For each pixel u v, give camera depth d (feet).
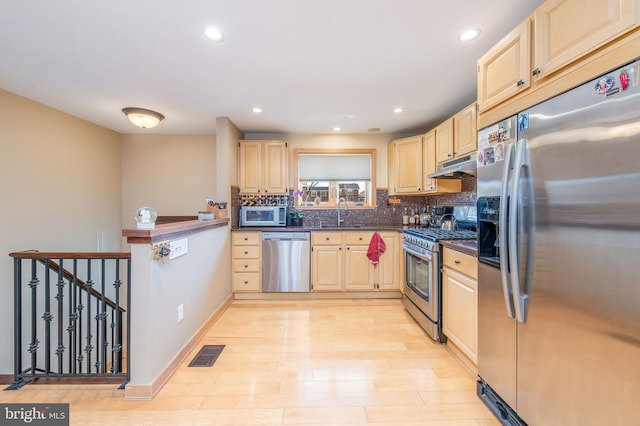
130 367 5.50
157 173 13.21
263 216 11.98
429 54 6.31
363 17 5.05
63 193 10.04
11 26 5.23
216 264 9.40
